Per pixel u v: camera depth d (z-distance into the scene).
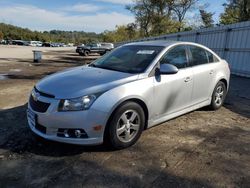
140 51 4.93
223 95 6.24
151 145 4.22
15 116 5.52
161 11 47.31
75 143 3.67
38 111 3.81
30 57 24.58
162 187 3.13
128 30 53.94
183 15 47.66
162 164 3.65
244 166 3.65
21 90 8.28
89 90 3.73
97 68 4.75
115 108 3.79
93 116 3.65
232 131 4.93
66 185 3.14
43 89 3.91
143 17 48.97
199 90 5.38
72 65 18.27
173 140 4.44
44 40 135.12
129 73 4.32
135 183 3.21
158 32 47.91
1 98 7.14
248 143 4.41
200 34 16.39
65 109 3.62
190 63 5.21
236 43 13.12
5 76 11.55
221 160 3.80
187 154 3.96
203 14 52.56
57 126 3.67
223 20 43.41
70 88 3.79
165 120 4.72
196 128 5.02
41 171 3.43
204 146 4.25
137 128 4.16
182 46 5.17
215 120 5.51
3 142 4.24
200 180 3.29
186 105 5.13
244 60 12.61
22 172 3.39
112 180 3.26
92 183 3.19
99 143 3.79
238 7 36.91
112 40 85.50
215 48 14.85
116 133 3.87
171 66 4.40
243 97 7.83
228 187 3.17
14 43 90.69
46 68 15.52
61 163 3.62
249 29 12.23
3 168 3.48
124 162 3.68
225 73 6.11
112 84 3.92
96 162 3.66
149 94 4.23
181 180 3.29
